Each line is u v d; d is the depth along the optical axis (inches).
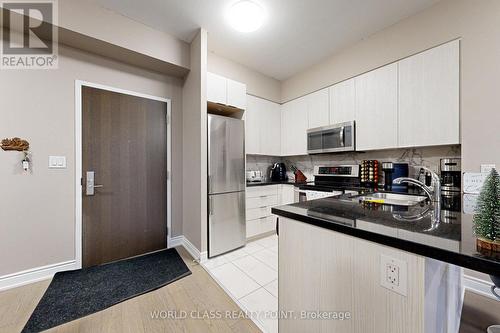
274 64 124.0
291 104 138.5
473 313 52.7
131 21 85.7
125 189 95.7
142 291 69.5
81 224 84.7
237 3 76.7
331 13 82.8
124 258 94.6
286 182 134.2
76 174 83.6
